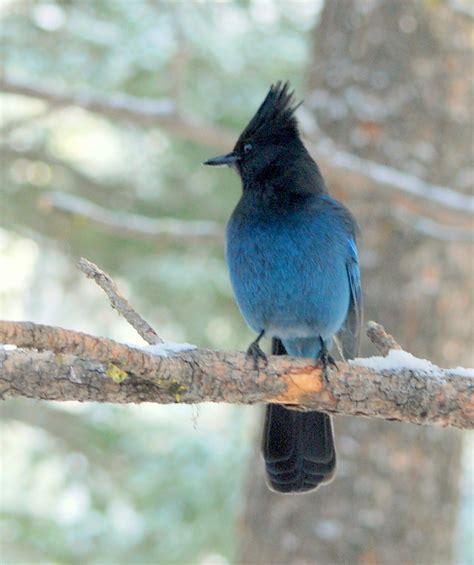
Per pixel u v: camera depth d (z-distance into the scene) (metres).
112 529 17.09
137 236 13.54
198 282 16.67
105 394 7.29
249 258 9.36
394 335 12.89
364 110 13.38
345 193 13.09
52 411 17.61
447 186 13.41
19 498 17.70
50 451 17.75
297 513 12.54
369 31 13.55
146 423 17.52
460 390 7.74
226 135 13.07
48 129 17.34
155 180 17.34
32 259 18.30
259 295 9.39
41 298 17.81
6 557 17.27
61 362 6.87
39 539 17.22
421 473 12.59
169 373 7.24
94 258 17.06
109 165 18.03
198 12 16.05
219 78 16.67
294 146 9.72
